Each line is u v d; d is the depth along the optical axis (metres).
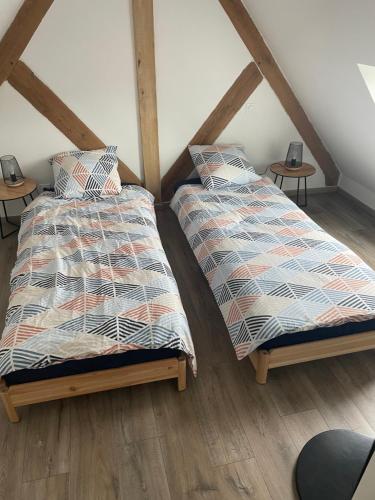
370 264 2.84
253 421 1.75
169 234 3.25
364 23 1.83
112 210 2.84
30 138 3.13
